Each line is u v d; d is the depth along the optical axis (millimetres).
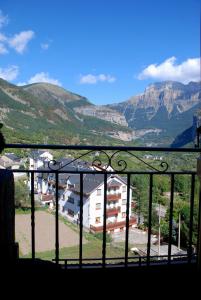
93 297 2236
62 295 2232
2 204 1956
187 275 2482
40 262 2504
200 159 2170
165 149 2359
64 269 2475
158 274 2494
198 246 2324
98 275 2461
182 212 10531
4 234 1990
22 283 2250
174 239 11078
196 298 2260
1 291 2043
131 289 2346
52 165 2447
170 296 2258
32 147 2236
